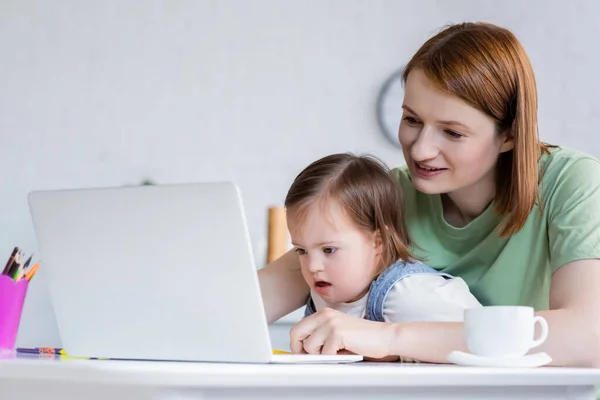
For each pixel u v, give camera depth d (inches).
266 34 178.4
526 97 66.1
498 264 72.8
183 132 175.9
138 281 47.1
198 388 38.1
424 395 42.0
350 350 53.3
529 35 175.6
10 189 171.6
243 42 178.1
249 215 175.2
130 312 48.0
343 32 178.7
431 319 66.0
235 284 44.4
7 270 58.6
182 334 46.6
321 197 70.9
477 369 42.3
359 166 74.5
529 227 70.6
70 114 174.4
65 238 48.9
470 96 63.6
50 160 173.2
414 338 52.5
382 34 178.4
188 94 176.6
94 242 47.9
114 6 176.9
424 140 65.7
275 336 142.9
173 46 177.0
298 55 178.1
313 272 71.5
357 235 70.9
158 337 47.4
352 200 70.9
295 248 76.6
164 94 176.2
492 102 64.4
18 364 41.8
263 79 177.6
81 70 175.3
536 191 68.0
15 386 43.6
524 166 67.1
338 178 72.0
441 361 52.8
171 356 47.4
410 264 71.5
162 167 175.2
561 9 175.8
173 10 177.5
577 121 173.6
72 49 175.5
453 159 65.6
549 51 175.2
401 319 67.0
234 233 43.8
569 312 56.3
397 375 39.9
